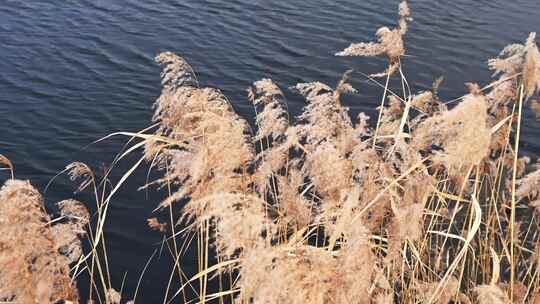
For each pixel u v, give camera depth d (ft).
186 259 29.30
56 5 70.38
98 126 44.01
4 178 36.52
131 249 30.27
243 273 10.66
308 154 16.70
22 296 12.53
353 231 11.60
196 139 15.83
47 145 40.96
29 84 50.42
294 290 10.14
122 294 27.09
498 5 76.43
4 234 12.17
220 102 16.15
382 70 56.95
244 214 11.24
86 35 61.93
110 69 54.29
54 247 13.08
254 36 64.23
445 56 60.49
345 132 17.29
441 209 19.60
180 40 62.23
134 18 67.77
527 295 17.56
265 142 27.40
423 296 16.15
